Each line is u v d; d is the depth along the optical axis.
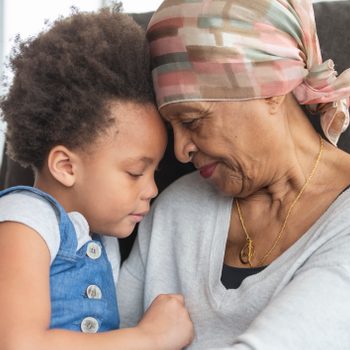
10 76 1.19
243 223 1.17
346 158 1.12
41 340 0.95
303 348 0.87
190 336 1.11
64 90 1.09
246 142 1.04
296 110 1.11
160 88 1.06
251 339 0.86
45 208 1.10
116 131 1.11
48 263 1.05
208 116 1.03
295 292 0.92
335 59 1.38
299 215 1.11
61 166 1.13
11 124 1.15
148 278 1.25
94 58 1.10
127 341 1.03
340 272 0.93
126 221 1.18
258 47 1.00
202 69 1.00
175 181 1.32
